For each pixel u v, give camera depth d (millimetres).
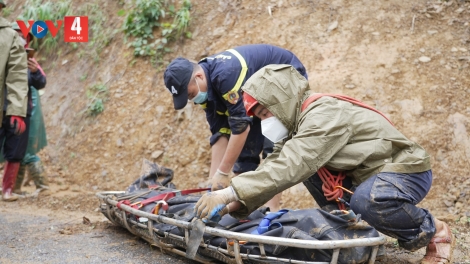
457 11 6715
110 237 4629
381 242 3258
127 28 7938
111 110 7441
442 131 5680
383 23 6797
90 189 6773
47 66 8688
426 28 6617
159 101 7191
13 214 5730
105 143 7180
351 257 3254
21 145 6301
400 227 3320
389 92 6102
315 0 7316
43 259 4074
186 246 3764
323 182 3582
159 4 7836
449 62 6215
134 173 6754
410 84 6117
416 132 5730
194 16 7781
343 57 6578
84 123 7516
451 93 5938
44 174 6695
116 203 4359
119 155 7004
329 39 6824
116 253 4164
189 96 4422
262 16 7395
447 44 6406
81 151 7277
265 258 3312
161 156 6734
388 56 6426
